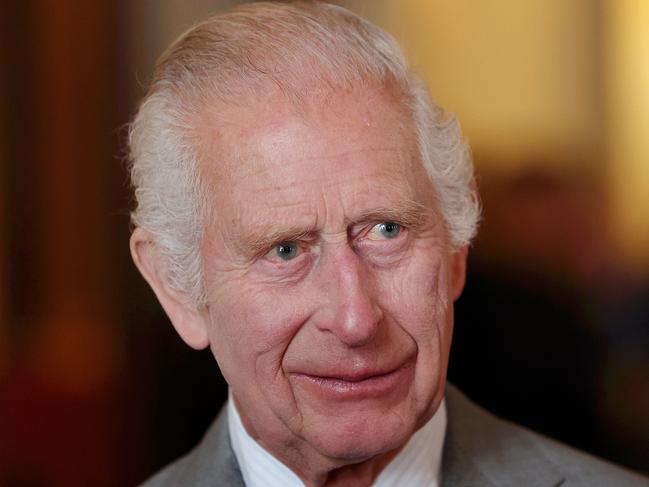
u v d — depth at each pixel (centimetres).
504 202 752
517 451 414
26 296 801
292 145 336
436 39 752
